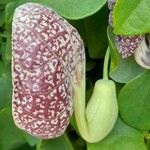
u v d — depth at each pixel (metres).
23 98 0.16
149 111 0.19
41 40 0.16
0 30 0.21
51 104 0.16
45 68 0.16
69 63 0.17
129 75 0.19
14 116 0.17
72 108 0.18
